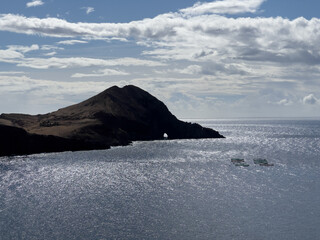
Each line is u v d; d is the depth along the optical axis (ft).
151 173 432.25
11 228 231.09
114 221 244.22
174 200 298.35
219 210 268.62
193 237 215.72
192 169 466.29
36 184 363.35
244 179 392.27
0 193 322.75
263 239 212.23
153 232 223.92
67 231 225.97
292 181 379.35
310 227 230.68
